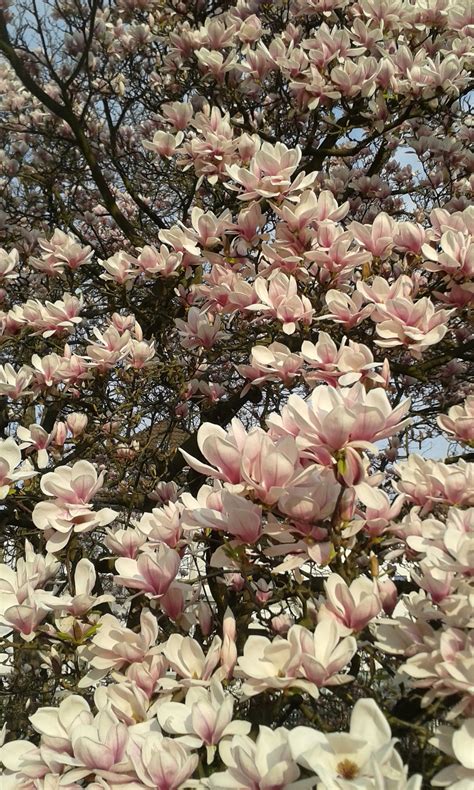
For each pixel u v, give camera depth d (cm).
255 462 172
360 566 218
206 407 445
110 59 695
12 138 779
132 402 395
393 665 209
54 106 586
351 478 169
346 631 167
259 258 349
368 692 185
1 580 214
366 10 501
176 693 188
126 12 676
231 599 314
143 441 447
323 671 155
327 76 450
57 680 260
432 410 457
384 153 589
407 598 190
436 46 516
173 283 396
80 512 218
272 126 605
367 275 314
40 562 223
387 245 314
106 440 454
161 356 450
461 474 207
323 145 548
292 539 183
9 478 230
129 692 184
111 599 208
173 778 155
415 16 508
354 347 226
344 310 278
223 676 181
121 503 467
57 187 751
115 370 395
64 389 391
